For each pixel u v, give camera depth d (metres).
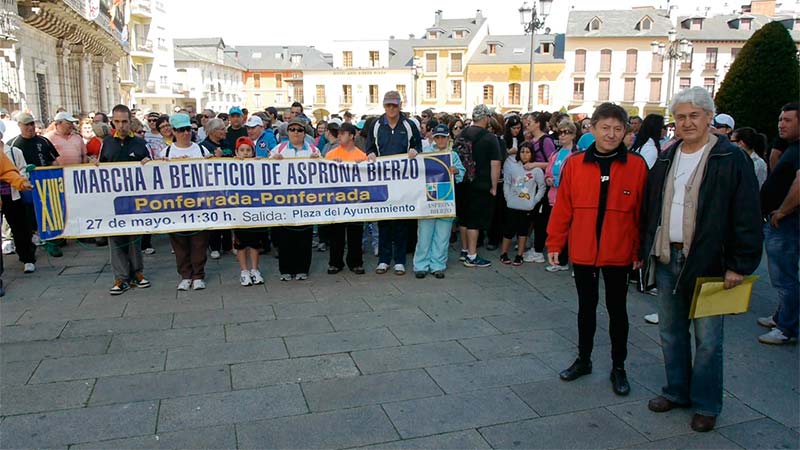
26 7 15.00
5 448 3.19
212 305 5.63
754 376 4.20
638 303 5.86
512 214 7.19
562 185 4.02
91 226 5.86
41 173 5.71
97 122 8.63
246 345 4.65
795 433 3.45
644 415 3.65
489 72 56.75
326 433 3.39
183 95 49.75
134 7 40.25
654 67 51.88
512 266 7.27
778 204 4.73
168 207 5.97
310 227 6.45
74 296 5.86
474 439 3.35
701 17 51.41
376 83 61.34
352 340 4.79
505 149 7.78
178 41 64.12
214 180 6.05
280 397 3.81
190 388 3.91
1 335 4.80
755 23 51.62
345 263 7.44
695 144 3.42
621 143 3.79
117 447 3.22
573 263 4.02
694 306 3.30
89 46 23.08
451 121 9.99
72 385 3.93
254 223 6.17
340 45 61.94
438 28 59.59
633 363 4.43
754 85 10.88
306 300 5.81
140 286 6.18
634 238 3.85
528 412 3.67
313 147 6.61
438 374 4.18
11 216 6.48
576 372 4.12
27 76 16.11
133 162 5.87
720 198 3.29
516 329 5.09
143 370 4.18
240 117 8.28
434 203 6.52
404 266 6.91
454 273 6.92
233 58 71.38
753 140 6.33
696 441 3.37
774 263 4.73
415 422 3.53
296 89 72.69
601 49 52.94
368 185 6.42
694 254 3.37
